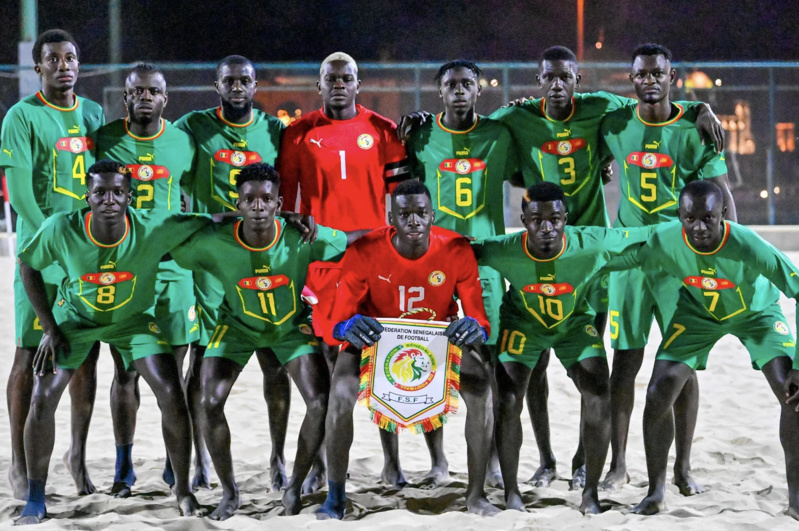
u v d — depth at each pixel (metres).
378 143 6.29
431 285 5.37
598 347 5.46
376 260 5.35
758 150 17.61
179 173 6.09
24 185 5.83
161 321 5.84
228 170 6.16
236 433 7.45
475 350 5.37
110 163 5.20
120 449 5.93
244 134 6.19
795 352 5.23
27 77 16.67
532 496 5.70
